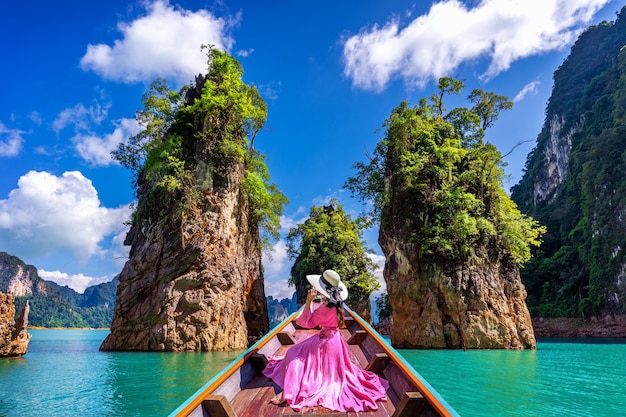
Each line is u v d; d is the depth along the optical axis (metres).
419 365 15.80
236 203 28.61
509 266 27.17
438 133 30.30
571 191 84.81
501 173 29.34
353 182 34.75
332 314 4.91
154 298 24.58
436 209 27.89
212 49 31.19
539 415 7.72
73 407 8.62
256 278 34.50
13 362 17.16
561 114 104.38
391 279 28.73
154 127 28.92
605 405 8.64
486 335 24.22
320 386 4.37
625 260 60.12
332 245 52.47
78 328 164.75
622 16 104.31
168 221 26.00
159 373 13.66
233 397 4.34
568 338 57.12
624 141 67.25
